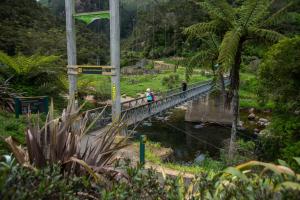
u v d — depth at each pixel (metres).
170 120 24.62
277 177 1.65
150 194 2.14
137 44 78.12
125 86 35.56
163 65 54.59
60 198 1.89
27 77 12.27
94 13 8.94
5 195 1.58
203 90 21.48
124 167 2.82
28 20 53.81
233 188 1.83
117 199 2.00
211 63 12.02
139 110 12.41
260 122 22.91
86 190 2.38
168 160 10.52
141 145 7.11
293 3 10.99
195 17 60.56
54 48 41.00
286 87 10.15
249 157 10.95
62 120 3.19
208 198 1.91
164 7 74.44
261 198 1.72
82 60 55.69
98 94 18.23
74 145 2.85
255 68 31.81
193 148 17.14
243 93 30.19
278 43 10.25
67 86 13.29
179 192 2.15
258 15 10.47
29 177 1.87
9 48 37.25
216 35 11.68
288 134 10.18
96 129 8.60
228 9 10.72
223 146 17.25
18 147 2.95
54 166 2.09
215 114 23.75
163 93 21.45
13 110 10.30
